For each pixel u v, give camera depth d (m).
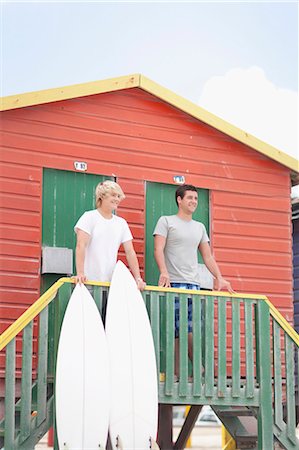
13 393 7.15
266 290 10.11
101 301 7.71
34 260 8.92
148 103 9.84
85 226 7.82
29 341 7.32
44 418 7.34
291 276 10.31
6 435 7.07
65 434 7.12
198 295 8.23
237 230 10.09
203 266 9.80
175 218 8.55
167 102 9.88
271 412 8.34
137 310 7.75
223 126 10.13
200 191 10.02
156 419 7.55
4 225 8.84
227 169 10.18
